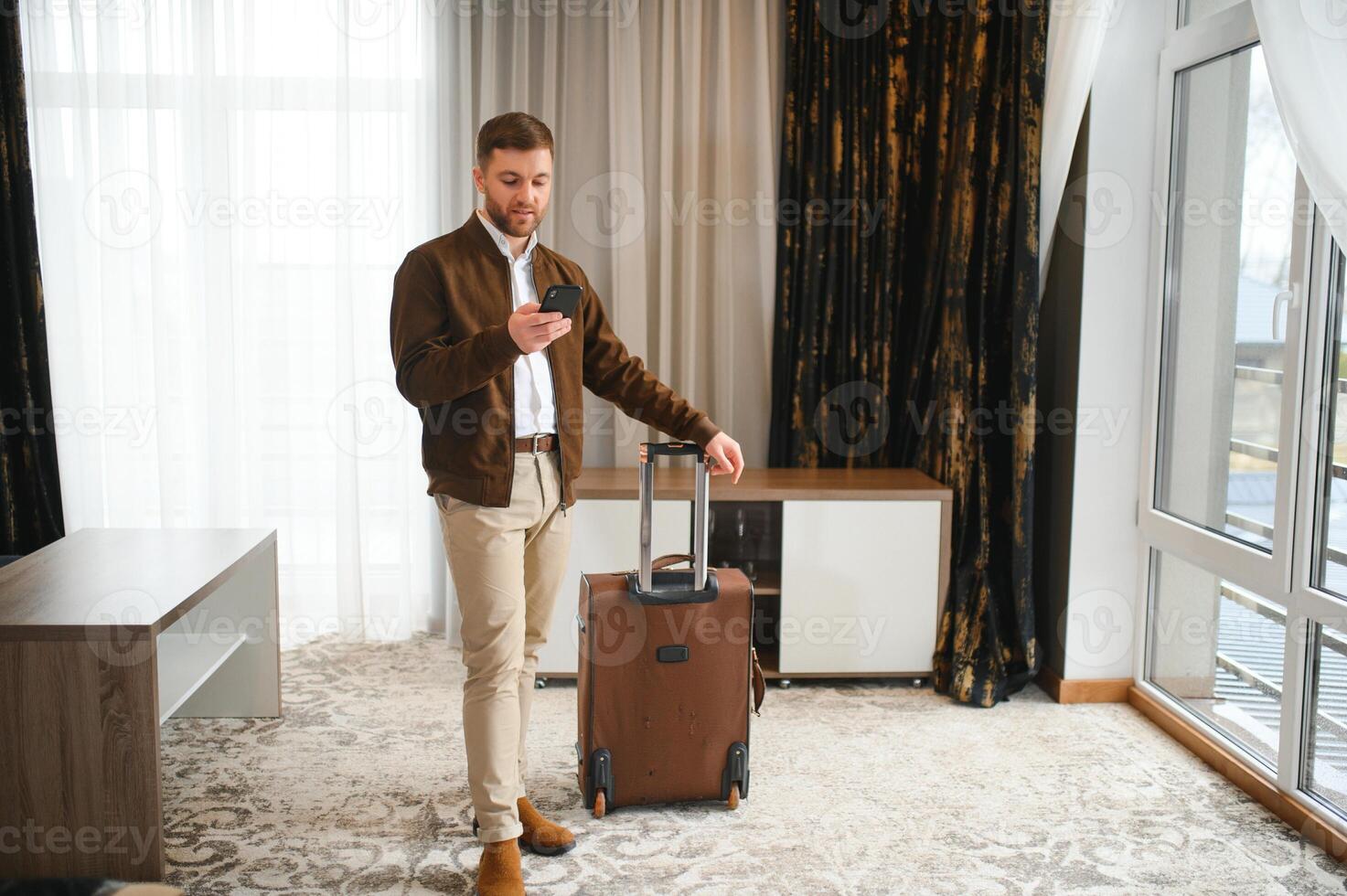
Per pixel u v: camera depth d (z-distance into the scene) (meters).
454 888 2.21
